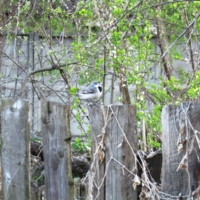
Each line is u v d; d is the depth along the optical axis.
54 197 6.61
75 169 11.45
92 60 13.03
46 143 6.57
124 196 6.50
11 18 14.13
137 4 11.45
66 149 6.54
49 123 6.54
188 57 15.42
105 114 6.49
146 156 6.91
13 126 6.61
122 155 6.47
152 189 6.35
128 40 11.50
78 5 12.88
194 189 6.25
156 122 9.67
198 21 11.22
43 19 15.09
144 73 10.81
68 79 14.72
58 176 6.58
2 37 14.70
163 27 13.62
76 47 11.77
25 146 6.60
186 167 6.13
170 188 6.29
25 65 18.06
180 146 6.17
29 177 6.64
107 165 6.50
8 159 6.66
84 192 8.12
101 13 12.66
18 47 17.95
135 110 6.50
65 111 6.50
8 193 6.68
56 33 15.59
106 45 11.91
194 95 9.28
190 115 6.19
